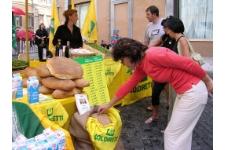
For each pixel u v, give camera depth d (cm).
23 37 1209
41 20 2841
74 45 524
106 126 284
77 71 319
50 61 321
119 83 558
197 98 271
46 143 227
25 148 219
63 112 286
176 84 275
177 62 265
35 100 279
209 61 954
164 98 627
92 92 439
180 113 275
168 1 1190
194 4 1143
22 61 402
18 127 251
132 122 492
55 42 514
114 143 287
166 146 284
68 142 252
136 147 396
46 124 264
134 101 608
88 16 665
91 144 293
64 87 300
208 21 1115
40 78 317
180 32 375
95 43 665
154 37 514
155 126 473
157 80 276
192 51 371
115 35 1341
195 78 275
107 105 299
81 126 290
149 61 267
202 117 512
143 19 1367
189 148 284
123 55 268
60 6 1739
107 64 532
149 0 1302
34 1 2753
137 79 295
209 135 439
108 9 1586
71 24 523
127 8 1461
